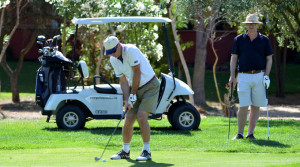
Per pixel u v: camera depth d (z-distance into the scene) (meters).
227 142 21.36
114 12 35.25
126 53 17.19
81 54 45.75
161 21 26.30
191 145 20.88
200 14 40.34
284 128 27.11
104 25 35.97
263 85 22.19
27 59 90.31
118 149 19.95
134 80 17.19
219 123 31.03
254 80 22.16
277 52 64.38
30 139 22.84
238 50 22.53
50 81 28.41
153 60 46.88
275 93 68.69
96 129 27.69
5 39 38.50
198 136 23.95
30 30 54.22
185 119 27.41
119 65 17.45
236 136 22.94
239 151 19.20
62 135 24.33
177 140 22.23
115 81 44.72
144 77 17.39
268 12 42.50
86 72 28.31
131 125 17.50
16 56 90.19
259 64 22.12
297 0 40.31
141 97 17.59
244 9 37.44
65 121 27.58
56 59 28.31
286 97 64.94
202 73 55.47
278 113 46.84
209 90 68.94
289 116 43.44
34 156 17.58
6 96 60.41
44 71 28.45
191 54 87.50
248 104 22.28
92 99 27.64
